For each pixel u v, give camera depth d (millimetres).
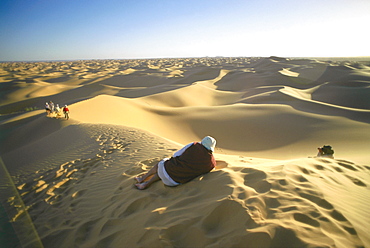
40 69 122625
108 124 13430
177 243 2326
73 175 5656
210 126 22328
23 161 8664
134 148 7445
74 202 4133
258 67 95812
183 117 24500
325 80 56812
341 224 2330
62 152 8836
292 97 32594
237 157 6922
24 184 5500
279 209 2533
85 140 9977
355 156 10852
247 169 3684
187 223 2514
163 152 6660
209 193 3141
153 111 26172
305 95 39156
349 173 3941
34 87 48938
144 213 3068
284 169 3562
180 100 40906
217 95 47875
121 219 3135
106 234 2895
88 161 6609
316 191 2896
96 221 3336
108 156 6836
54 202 4301
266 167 4043
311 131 19594
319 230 2191
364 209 2758
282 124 21547
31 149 10562
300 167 3773
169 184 3643
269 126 21328
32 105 38156
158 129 21000
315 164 4102
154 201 3346
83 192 4508
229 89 60844
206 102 44000
